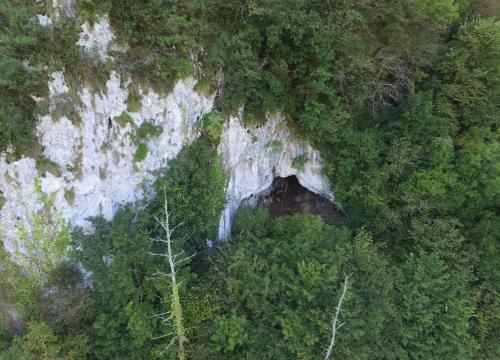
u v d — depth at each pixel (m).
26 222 14.61
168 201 16.47
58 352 13.37
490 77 19.78
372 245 18.53
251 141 20.55
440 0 19.62
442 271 17.75
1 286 14.90
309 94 19.80
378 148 20.08
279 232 19.86
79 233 14.79
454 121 20.11
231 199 21.19
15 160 13.89
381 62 20.06
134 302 14.45
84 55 14.41
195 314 14.98
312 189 23.78
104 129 15.43
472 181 18.81
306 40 17.78
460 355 15.76
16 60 12.79
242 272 16.25
